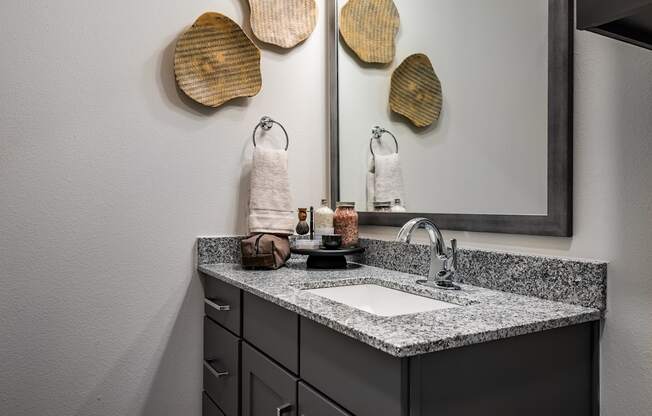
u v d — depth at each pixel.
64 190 1.46
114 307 1.53
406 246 1.48
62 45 1.46
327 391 0.95
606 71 0.98
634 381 0.92
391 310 1.30
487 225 1.22
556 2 1.05
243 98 1.73
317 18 1.90
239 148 1.73
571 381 0.95
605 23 0.69
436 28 1.41
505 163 1.18
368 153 1.69
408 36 1.53
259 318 1.24
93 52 1.50
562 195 1.04
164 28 1.61
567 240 1.05
